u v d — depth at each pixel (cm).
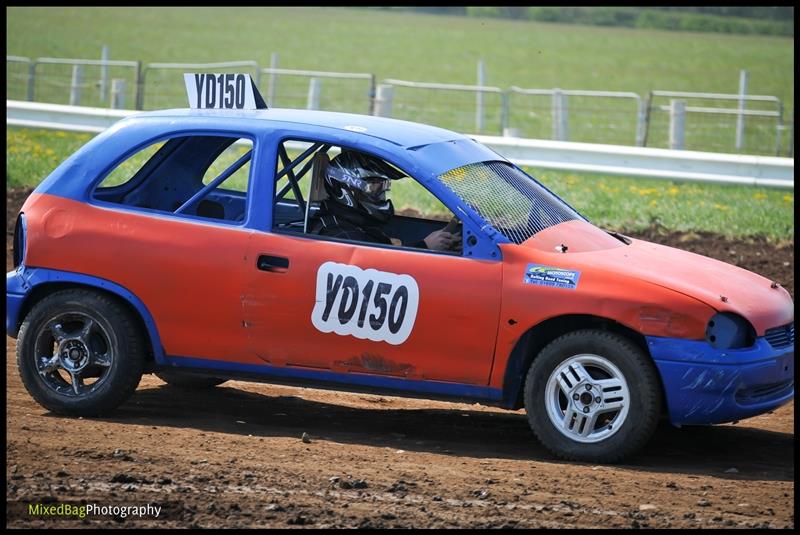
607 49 12419
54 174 1472
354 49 11225
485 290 1310
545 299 1293
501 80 8625
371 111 4219
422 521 1074
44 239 1438
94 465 1217
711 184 3225
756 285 1389
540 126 5266
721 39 14312
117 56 8881
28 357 1448
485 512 1107
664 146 4512
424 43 12506
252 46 10888
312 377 1377
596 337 1288
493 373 1316
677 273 1340
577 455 1302
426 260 1333
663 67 10325
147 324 1412
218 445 1329
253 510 1091
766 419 1581
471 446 1405
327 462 1272
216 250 1386
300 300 1359
